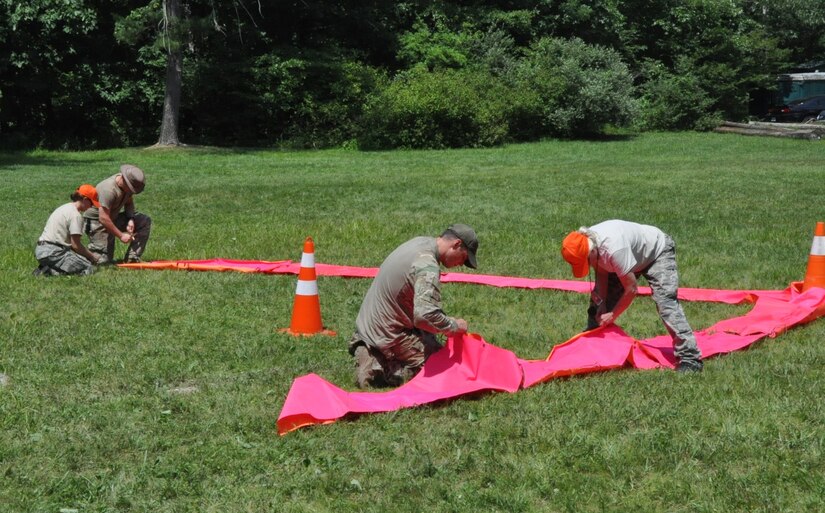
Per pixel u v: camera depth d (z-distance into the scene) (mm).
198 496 4184
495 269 9820
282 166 23469
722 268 9688
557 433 4777
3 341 6805
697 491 4098
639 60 43312
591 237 5742
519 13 38281
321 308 8062
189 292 8594
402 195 16125
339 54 34406
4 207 14914
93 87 32375
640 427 4906
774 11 52438
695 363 5910
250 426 5016
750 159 24094
